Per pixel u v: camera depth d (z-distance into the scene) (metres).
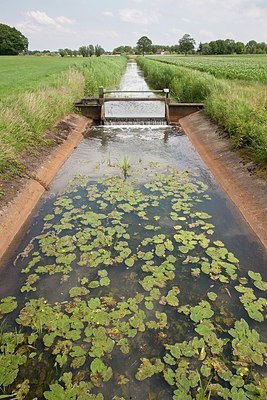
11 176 6.36
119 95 20.34
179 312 3.60
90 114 13.29
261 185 6.10
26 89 12.86
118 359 3.06
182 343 3.22
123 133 11.93
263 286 3.99
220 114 10.23
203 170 8.03
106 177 7.50
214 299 3.79
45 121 9.69
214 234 5.12
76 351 3.13
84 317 3.52
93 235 5.07
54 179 7.46
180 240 4.93
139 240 4.96
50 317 3.52
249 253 4.64
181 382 2.84
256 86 13.45
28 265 4.40
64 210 5.91
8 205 5.48
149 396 2.74
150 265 4.38
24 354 3.11
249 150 7.69
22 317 3.53
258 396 2.73
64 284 4.04
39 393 2.76
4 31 75.06
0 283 4.07
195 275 4.19
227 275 4.19
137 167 8.21
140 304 3.71
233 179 6.89
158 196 6.45
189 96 15.08
